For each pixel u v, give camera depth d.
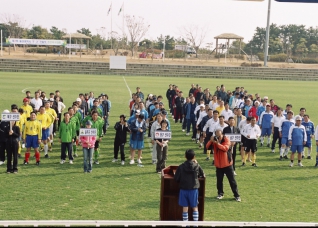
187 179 9.16
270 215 10.52
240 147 16.39
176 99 25.72
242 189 12.80
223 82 59.38
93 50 104.62
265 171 15.16
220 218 10.23
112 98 37.16
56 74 64.38
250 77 70.25
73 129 15.48
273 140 18.55
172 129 23.77
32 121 14.94
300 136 15.75
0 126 13.84
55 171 14.30
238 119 18.38
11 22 110.56
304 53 120.69
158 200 11.48
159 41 127.06
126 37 107.50
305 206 11.31
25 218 9.78
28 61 68.06
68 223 5.90
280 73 71.62
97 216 10.10
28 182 12.87
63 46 94.56
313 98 42.50
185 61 85.06
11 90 39.84
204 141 17.58
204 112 18.53
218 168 11.74
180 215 9.77
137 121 15.46
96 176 13.80
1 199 11.17
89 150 14.19
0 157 14.89
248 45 135.25
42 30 125.19
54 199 11.30
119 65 68.88
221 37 97.44
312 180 14.05
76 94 38.59
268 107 19.36
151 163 15.87
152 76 67.69
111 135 21.44
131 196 11.77
